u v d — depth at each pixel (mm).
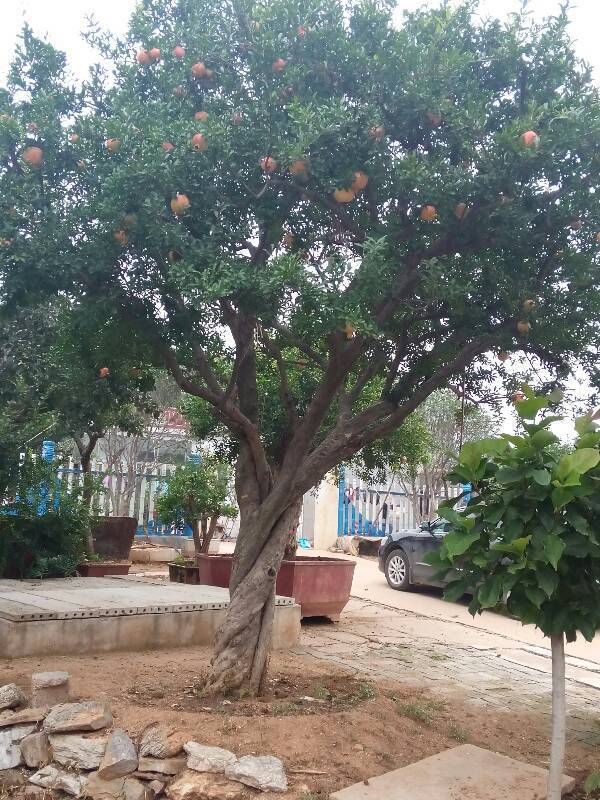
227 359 7168
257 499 5621
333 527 17438
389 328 5926
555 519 3611
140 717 4535
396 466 10312
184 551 14516
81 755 4316
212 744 4230
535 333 5547
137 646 6918
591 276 5465
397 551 12633
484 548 3787
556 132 4906
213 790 3947
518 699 6312
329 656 7473
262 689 5246
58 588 8359
